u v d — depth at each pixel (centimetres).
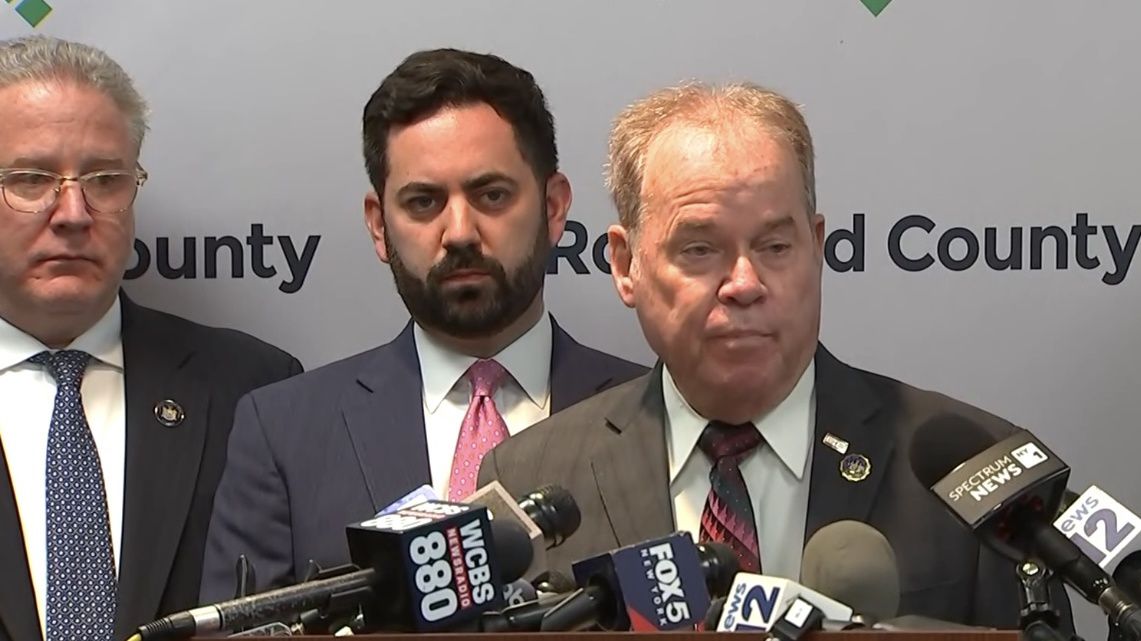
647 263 273
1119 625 187
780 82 416
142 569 377
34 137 379
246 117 429
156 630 167
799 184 267
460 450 367
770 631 163
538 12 420
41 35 425
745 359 266
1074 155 409
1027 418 412
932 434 220
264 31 427
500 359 381
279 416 372
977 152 411
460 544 180
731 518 277
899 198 413
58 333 396
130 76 427
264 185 430
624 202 283
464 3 422
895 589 207
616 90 420
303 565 352
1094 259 409
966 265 412
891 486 275
